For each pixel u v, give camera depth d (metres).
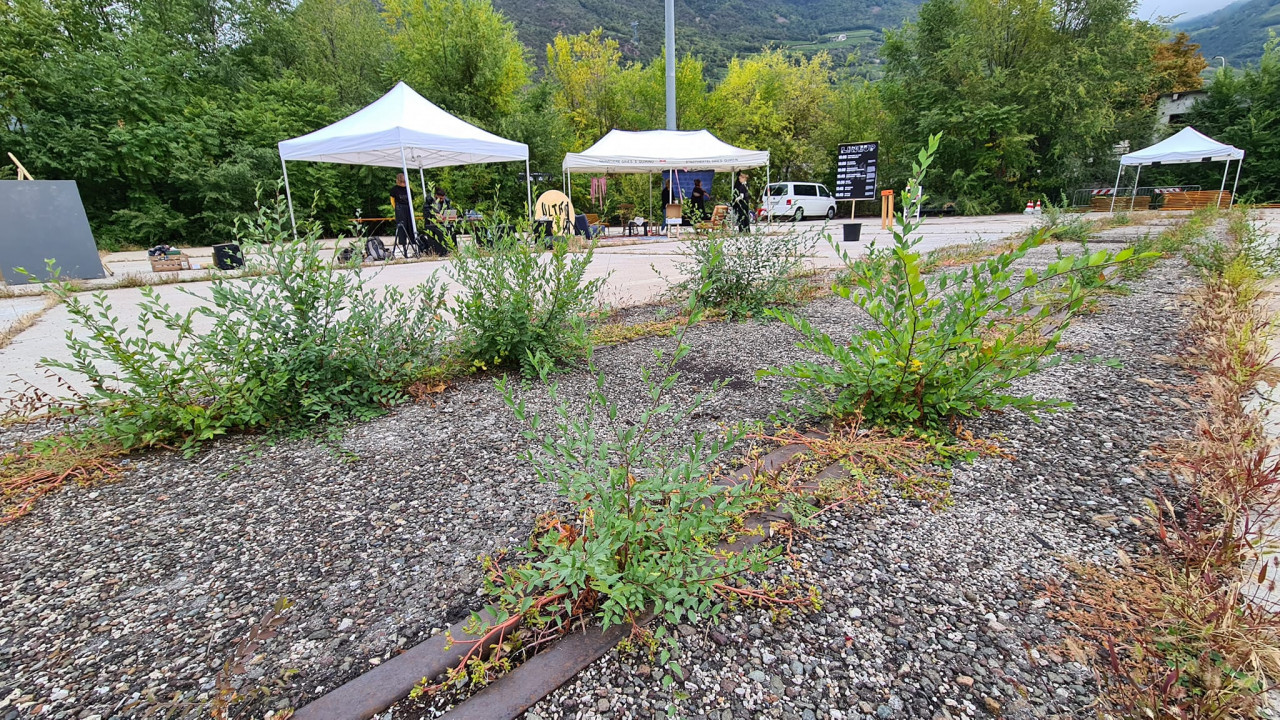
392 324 2.84
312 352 2.49
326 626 1.33
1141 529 1.60
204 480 2.05
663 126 26.17
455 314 3.11
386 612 1.37
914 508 1.75
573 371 3.19
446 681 1.15
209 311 2.39
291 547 1.64
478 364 3.08
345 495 1.92
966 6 22.81
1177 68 30.72
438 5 21.02
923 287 1.89
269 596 1.44
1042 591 1.38
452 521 1.74
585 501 1.45
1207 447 1.87
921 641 1.25
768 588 1.40
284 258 2.51
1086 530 1.61
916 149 23.36
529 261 3.16
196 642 1.29
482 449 2.23
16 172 13.81
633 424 2.40
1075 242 8.46
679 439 2.24
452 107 21.05
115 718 1.10
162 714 1.10
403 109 9.30
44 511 1.86
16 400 2.62
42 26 15.88
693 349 3.57
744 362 3.28
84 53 15.41
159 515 1.83
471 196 19.91
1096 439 2.14
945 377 2.13
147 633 1.33
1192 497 1.72
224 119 16.64
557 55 24.98
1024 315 3.42
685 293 4.80
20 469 2.09
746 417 2.45
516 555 1.56
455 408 2.68
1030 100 21.81
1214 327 3.20
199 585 1.49
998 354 2.02
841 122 28.08
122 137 14.48
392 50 23.31
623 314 4.66
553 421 2.48
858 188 15.66
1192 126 25.23
